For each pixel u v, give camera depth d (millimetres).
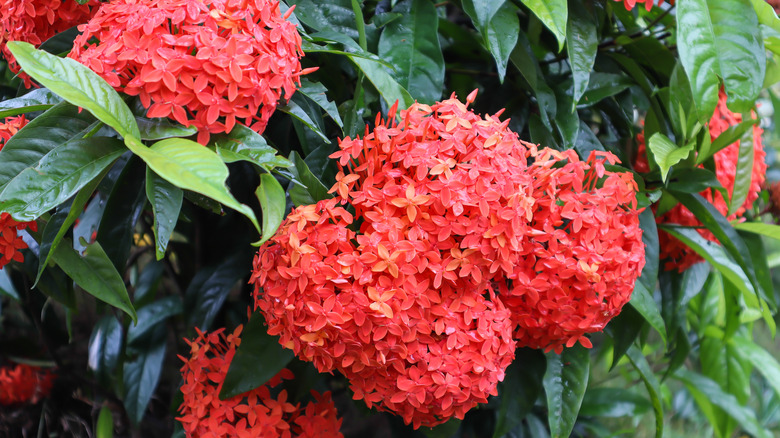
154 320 1010
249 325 807
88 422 1247
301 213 714
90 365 1088
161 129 690
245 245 934
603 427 1338
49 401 1225
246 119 702
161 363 1017
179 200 695
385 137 716
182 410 839
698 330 1289
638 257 758
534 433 1038
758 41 777
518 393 834
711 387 1316
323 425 821
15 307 1372
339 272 699
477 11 776
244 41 690
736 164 860
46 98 733
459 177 706
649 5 816
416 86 814
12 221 741
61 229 696
